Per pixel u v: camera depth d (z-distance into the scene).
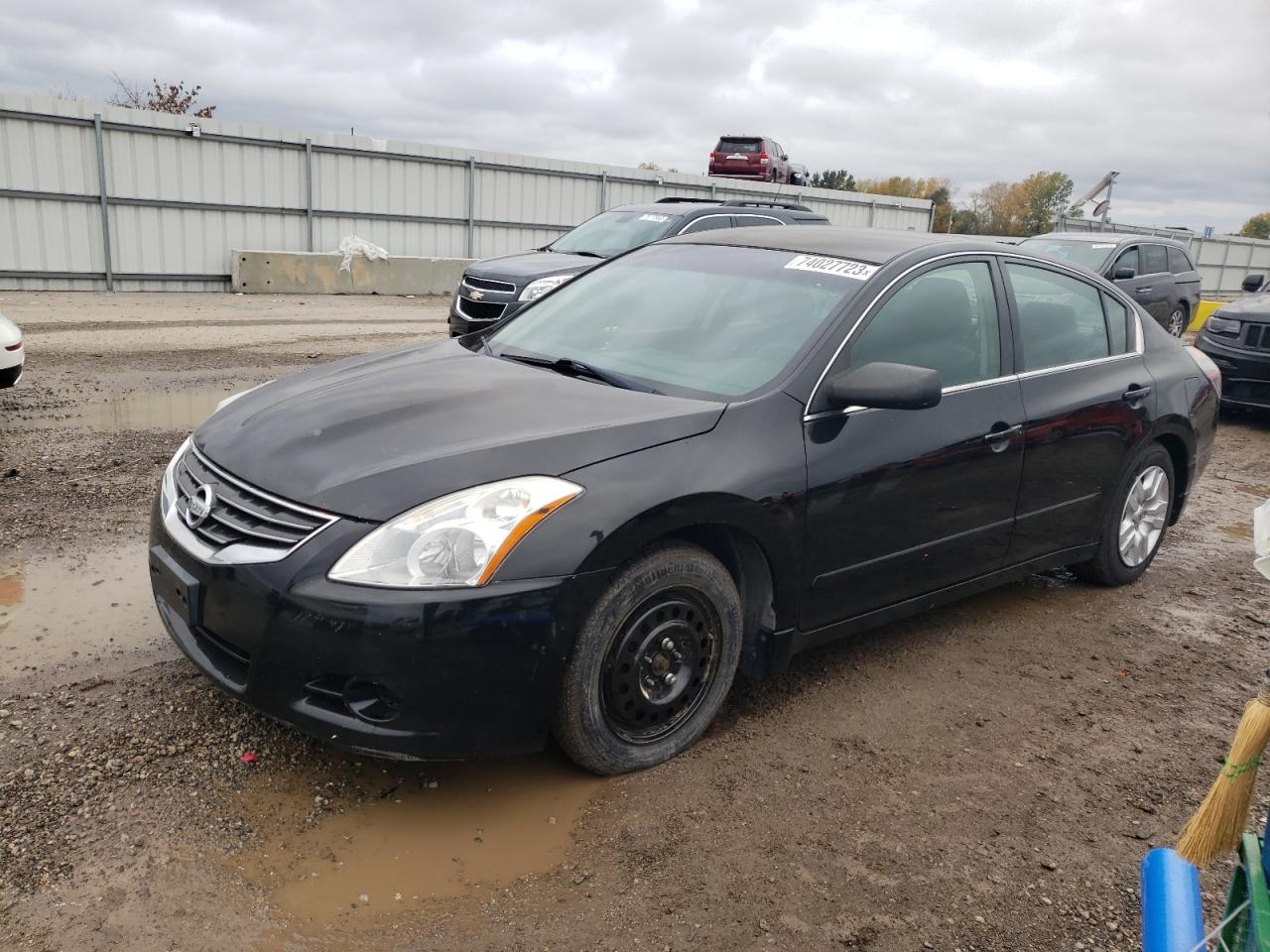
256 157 19.56
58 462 6.03
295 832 2.69
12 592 4.09
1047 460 4.16
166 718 3.17
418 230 22.38
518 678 2.66
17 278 17.28
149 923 2.32
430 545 2.58
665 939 2.38
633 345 3.74
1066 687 3.88
